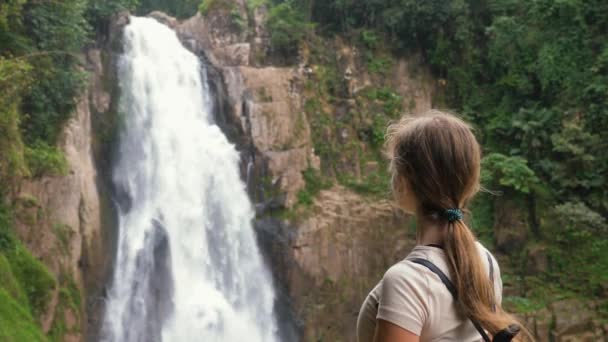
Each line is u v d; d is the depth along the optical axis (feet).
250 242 82.12
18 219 55.98
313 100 92.58
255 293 80.28
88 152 68.74
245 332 76.89
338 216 84.89
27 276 53.06
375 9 100.07
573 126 84.69
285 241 81.10
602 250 80.07
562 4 89.20
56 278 58.54
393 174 8.98
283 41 93.20
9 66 50.44
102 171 70.54
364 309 8.28
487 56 98.84
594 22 89.40
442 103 99.30
